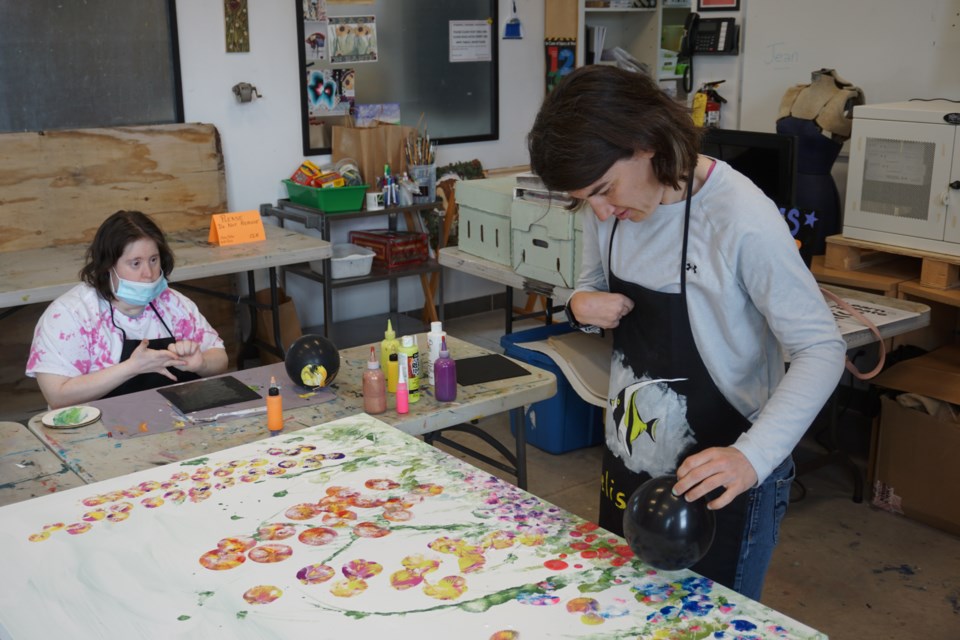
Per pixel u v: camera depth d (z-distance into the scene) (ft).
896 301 10.23
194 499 5.46
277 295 14.76
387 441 6.29
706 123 14.29
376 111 16.90
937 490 10.33
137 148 14.12
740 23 13.94
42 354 8.05
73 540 5.00
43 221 13.52
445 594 4.40
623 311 5.49
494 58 18.03
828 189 12.45
